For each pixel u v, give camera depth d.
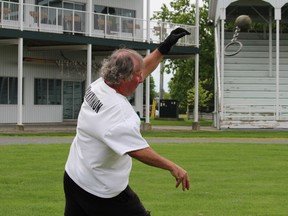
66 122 49.31
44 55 47.72
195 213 12.76
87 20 43.59
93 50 49.56
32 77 47.25
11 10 40.28
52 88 48.59
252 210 13.16
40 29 41.47
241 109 45.88
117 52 6.70
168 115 71.62
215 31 52.28
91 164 6.67
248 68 49.69
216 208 13.34
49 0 47.25
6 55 45.62
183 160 22.14
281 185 16.62
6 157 22.11
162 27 47.12
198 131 42.53
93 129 6.53
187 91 73.88
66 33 42.72
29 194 14.75
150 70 7.64
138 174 18.16
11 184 16.16
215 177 17.91
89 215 6.81
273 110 46.16
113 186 6.71
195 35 48.94
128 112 6.53
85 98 6.72
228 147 27.86
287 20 52.69
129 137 6.44
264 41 51.56
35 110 47.53
